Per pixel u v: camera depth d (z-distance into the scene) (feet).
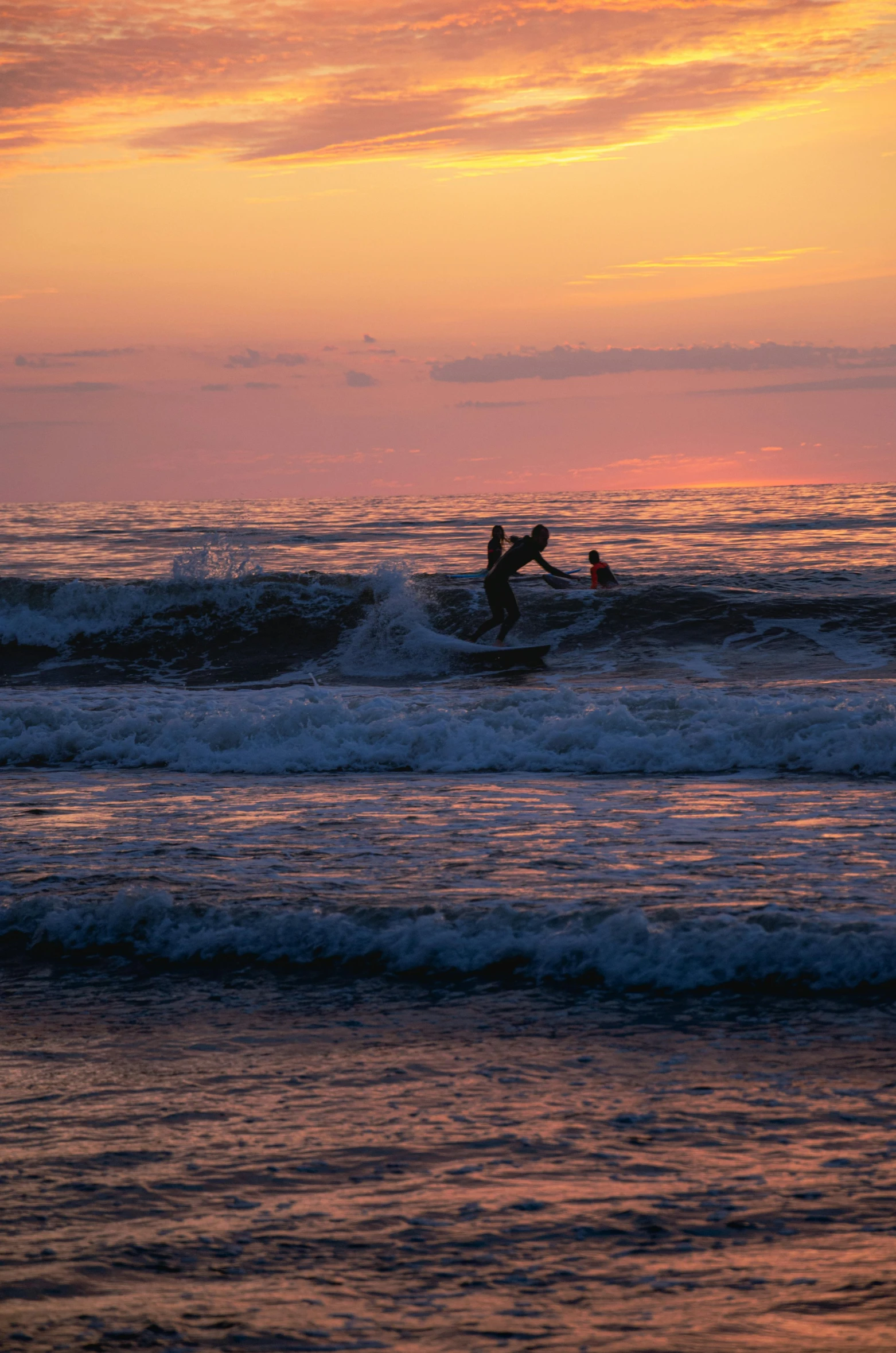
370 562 273.75
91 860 65.41
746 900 52.85
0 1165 32.17
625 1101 35.47
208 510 595.88
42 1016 44.75
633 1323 23.86
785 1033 40.29
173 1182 30.96
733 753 95.14
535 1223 28.37
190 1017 44.14
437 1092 36.52
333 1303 24.99
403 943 49.85
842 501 540.93
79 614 196.44
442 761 99.96
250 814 79.71
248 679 168.86
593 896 54.44
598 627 183.01
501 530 187.83
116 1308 24.85
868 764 90.58
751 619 181.47
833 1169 30.60
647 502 577.43
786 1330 23.43
